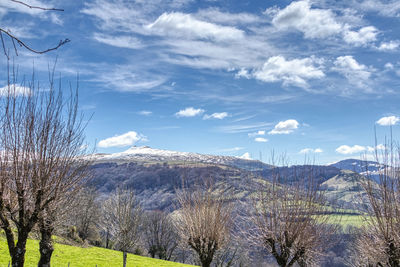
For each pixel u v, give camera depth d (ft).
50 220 54.60
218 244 85.76
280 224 61.11
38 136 43.42
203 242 85.87
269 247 62.59
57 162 44.88
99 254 157.28
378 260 62.64
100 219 222.69
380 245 55.98
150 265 154.92
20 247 41.86
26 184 41.78
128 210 160.76
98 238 247.91
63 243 164.35
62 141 45.91
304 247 61.82
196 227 86.94
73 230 185.57
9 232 41.50
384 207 51.72
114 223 164.14
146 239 247.70
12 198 42.86
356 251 118.01
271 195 63.00
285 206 61.46
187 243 90.84
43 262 55.98
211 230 85.20
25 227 42.34
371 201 53.98
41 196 43.86
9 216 42.68
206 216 86.22
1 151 40.91
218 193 87.15
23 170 41.50
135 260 165.27
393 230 51.13
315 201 62.13
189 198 90.02
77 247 164.45
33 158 42.52
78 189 51.11
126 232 155.22
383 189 52.44
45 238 56.90
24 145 41.68
